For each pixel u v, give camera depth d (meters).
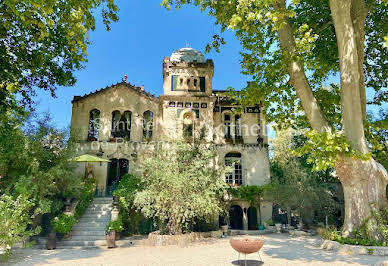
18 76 14.23
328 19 17.03
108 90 25.23
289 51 14.40
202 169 17.98
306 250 12.98
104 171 23.39
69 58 15.28
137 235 18.81
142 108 25.14
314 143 12.45
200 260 10.99
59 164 17.00
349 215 13.41
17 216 11.15
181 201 15.98
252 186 23.22
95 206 19.52
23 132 17.56
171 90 25.31
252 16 11.38
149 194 15.92
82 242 15.48
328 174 27.47
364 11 14.28
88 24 12.41
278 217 25.27
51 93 16.27
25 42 13.70
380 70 17.80
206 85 25.64
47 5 10.02
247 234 20.83
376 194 13.06
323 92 17.19
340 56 13.58
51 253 13.16
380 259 10.58
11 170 16.42
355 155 12.16
